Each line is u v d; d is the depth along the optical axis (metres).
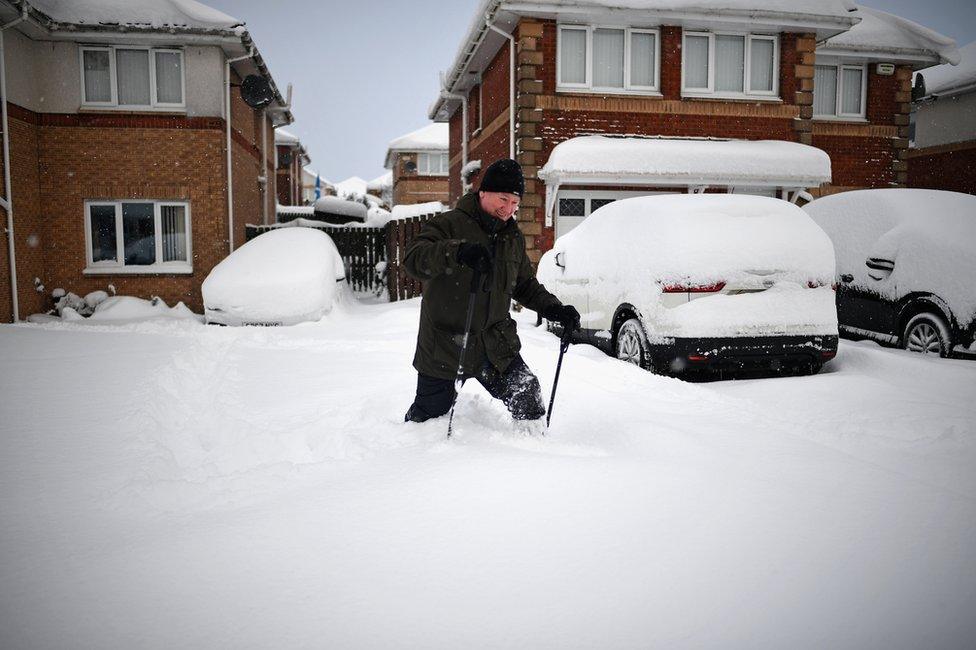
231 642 1.57
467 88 19.31
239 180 15.74
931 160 21.56
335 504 2.42
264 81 14.60
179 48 13.67
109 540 2.17
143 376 5.18
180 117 13.61
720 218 5.84
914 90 16.53
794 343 5.63
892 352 6.23
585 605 1.74
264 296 10.20
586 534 2.16
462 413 3.75
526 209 13.36
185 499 2.57
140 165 13.57
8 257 12.02
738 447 3.19
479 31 14.51
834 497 2.52
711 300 5.54
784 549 2.07
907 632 1.63
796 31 14.19
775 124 14.27
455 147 22.86
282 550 2.06
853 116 16.08
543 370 5.48
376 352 7.00
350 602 1.75
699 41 14.09
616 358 6.63
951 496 2.54
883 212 7.46
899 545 2.11
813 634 1.62
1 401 4.23
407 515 2.31
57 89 13.32
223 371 5.86
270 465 2.90
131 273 13.62
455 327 3.18
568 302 7.77
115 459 3.02
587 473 2.73
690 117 13.93
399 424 3.46
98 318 12.57
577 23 13.48
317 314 10.38
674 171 12.52
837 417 4.09
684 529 2.21
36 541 2.16
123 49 13.67
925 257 6.65
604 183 13.29
